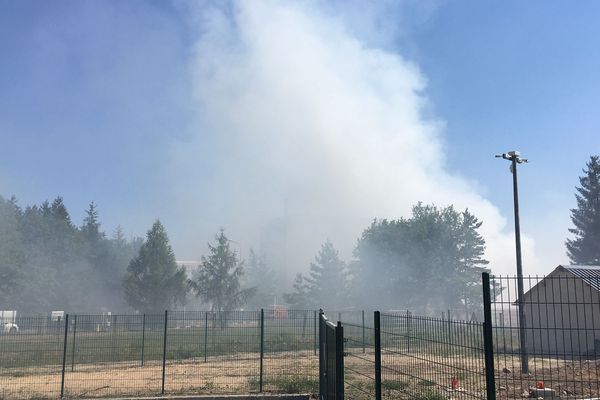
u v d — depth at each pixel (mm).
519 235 24500
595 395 11305
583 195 82062
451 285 75125
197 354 24797
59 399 15883
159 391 16812
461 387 8477
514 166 24797
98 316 26234
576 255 80625
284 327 25781
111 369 21906
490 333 6406
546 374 14672
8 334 23641
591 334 13234
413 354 8273
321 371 12047
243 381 18469
